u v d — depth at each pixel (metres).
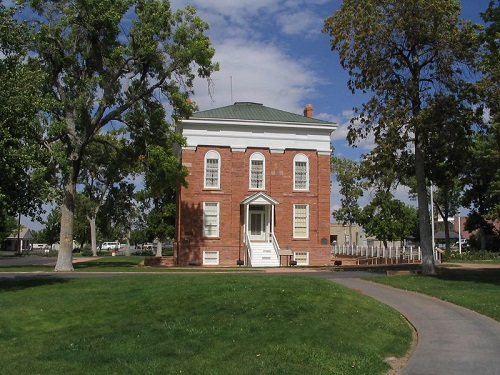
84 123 30.31
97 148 42.31
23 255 71.50
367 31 26.53
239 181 38.88
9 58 18.36
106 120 30.70
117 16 27.78
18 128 17.81
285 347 10.20
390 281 22.97
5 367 9.78
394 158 28.55
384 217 52.50
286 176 39.59
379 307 15.15
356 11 26.94
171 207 54.47
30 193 18.41
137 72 30.41
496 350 11.12
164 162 30.62
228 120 38.75
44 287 18.42
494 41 23.20
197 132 38.69
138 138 32.28
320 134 40.34
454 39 25.73
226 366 9.16
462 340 12.09
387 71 27.36
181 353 10.04
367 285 21.92
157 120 31.30
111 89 29.97
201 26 30.08
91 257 60.44
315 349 10.17
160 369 9.09
